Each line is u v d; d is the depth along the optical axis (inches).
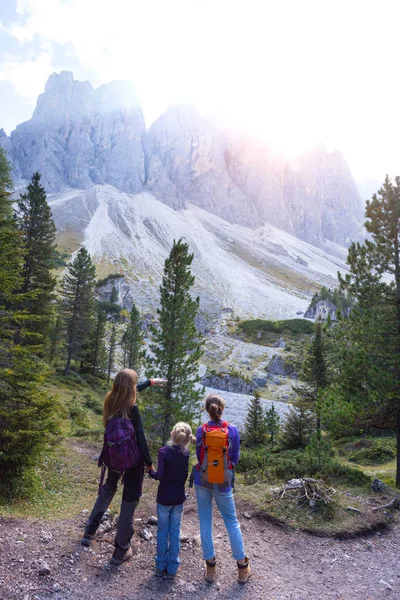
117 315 4077.3
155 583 174.7
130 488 181.8
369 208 532.4
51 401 343.6
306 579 201.5
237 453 189.6
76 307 1809.8
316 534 259.1
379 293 521.7
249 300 6205.7
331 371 1033.5
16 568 164.6
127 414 180.2
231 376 2728.8
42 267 1205.1
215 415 194.5
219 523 262.8
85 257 1831.9
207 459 185.9
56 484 352.2
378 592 194.9
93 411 1284.4
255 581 189.2
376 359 502.3
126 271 6417.3
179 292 767.1
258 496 315.3
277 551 231.1
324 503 292.8
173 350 758.5
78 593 156.4
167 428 764.0
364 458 909.2
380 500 331.6
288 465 415.2
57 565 172.2
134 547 203.8
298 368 3073.3
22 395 337.4
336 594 188.4
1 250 362.6
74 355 1902.1
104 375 2290.8
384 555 241.6
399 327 505.7
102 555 188.9
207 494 188.9
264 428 1519.4
